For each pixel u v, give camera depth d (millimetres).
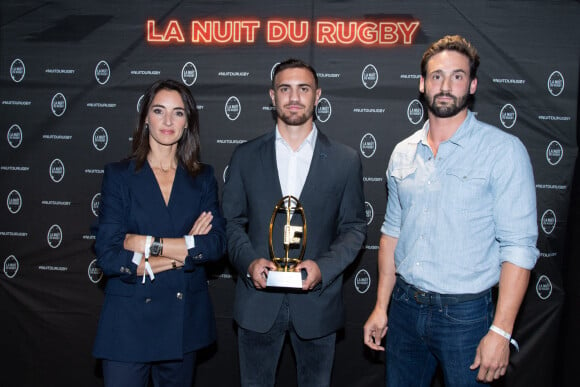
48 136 2906
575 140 2768
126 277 1927
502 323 1729
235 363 2902
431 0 2789
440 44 1891
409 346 2008
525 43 2768
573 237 2781
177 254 1957
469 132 1876
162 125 2047
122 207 2010
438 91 1849
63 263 2926
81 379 2947
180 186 2078
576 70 2758
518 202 1755
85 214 2912
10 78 2912
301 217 2184
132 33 2879
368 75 2816
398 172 2000
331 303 2180
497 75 2775
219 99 2863
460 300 1826
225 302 2891
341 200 2225
